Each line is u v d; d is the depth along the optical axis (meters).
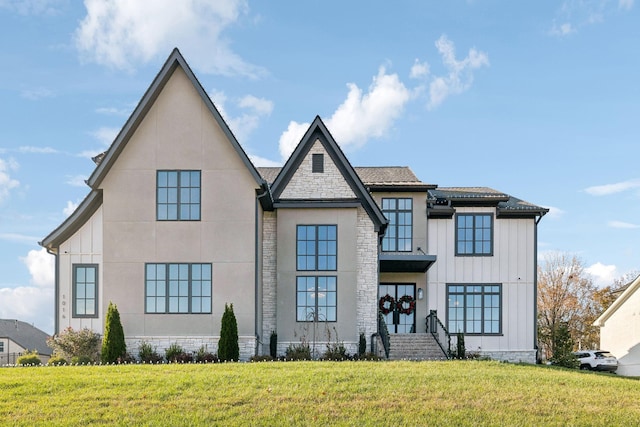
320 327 25.17
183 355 22.69
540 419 14.72
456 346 29.00
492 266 31.77
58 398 15.45
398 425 14.14
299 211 25.66
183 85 24.06
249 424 14.01
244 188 23.78
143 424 13.91
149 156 23.86
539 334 47.38
